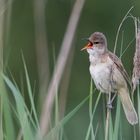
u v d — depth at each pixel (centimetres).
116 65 975
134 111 924
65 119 809
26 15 2119
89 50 996
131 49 1927
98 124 850
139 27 841
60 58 1354
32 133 798
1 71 838
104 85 980
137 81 844
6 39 1055
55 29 2153
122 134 869
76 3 1368
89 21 2105
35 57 2056
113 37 2023
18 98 804
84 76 2050
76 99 1997
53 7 2155
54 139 806
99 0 2100
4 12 1095
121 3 2062
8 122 805
